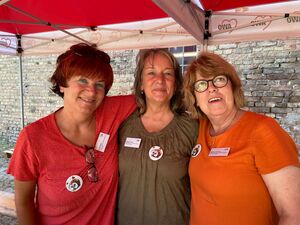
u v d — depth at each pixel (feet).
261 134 3.99
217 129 4.79
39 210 4.75
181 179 5.11
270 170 3.73
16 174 4.46
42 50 14.10
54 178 4.50
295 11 9.48
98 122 5.19
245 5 10.05
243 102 4.68
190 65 4.89
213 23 10.57
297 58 14.32
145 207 5.12
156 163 5.06
